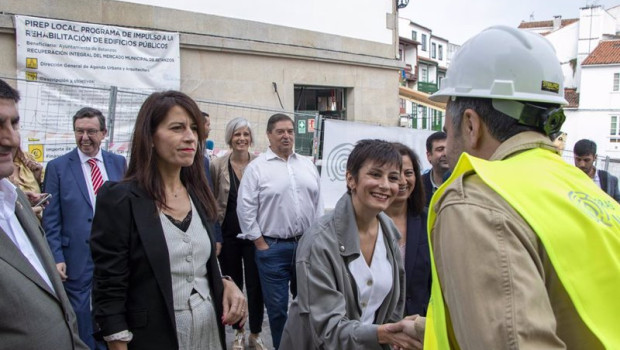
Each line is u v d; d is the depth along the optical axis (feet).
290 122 13.32
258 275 13.82
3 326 5.35
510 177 3.57
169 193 6.77
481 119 4.07
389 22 38.19
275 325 12.75
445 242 3.47
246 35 29.37
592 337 3.24
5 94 5.76
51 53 22.17
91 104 21.40
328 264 6.49
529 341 2.95
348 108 36.42
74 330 6.37
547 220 3.34
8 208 6.14
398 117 39.47
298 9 32.17
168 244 6.44
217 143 27.84
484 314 3.07
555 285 3.30
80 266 11.59
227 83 28.81
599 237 3.37
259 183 12.84
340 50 34.68
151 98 6.62
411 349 5.41
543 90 3.94
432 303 3.92
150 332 6.23
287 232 12.84
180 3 26.61
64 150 20.67
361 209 6.81
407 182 8.78
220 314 7.09
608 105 120.06
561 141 24.97
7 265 5.42
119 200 6.24
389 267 7.11
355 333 5.88
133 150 6.61
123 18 24.58
